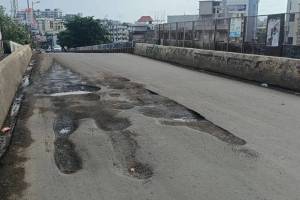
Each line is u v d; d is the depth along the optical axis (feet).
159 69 54.44
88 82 41.70
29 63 66.03
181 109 28.53
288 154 19.03
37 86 39.75
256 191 15.01
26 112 28.19
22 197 14.75
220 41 60.49
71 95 34.37
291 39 44.50
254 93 35.19
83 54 90.84
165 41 85.61
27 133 22.94
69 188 15.49
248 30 52.65
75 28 329.52
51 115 27.14
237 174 16.62
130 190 15.24
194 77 45.88
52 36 405.18
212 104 30.19
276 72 39.45
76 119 25.91
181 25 76.59
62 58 76.33
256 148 19.88
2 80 30.25
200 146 20.20
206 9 283.38
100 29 336.08
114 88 37.83
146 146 20.22
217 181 15.93
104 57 78.28
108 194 14.92
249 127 23.68
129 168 17.44
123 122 24.97
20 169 17.49
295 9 130.62
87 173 16.97
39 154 19.36
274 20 47.14
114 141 21.12
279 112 27.61
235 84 40.63
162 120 25.35
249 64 43.91
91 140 21.35
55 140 21.53
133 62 65.72
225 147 20.03
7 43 122.01
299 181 15.93
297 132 22.66
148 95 34.06
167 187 15.43
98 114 27.09
